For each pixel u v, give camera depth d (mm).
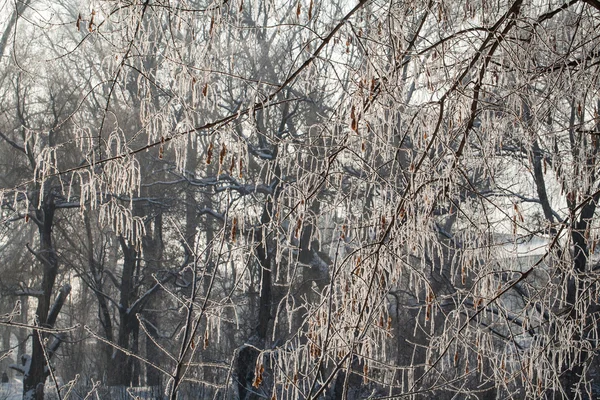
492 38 7742
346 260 7074
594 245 8383
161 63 7609
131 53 7277
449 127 7836
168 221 36312
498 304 7793
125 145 7410
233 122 7359
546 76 8156
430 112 7691
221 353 26578
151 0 7527
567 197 8844
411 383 7410
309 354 7426
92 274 38906
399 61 7207
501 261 7988
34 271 37656
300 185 7883
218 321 8094
